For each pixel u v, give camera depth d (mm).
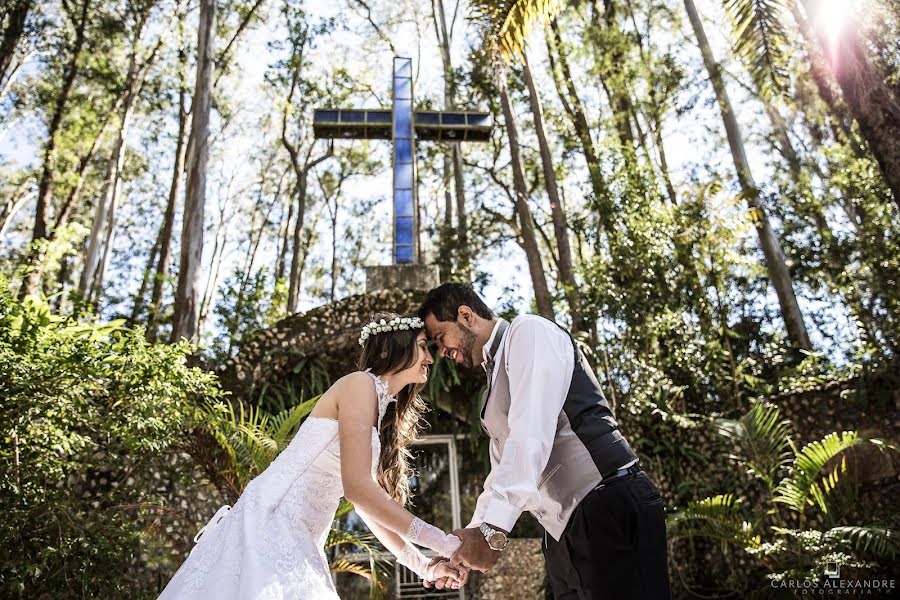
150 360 5273
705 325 9961
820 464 6203
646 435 8484
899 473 6918
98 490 6211
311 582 2150
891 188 6969
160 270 16094
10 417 4555
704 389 10000
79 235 10805
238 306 13125
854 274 10672
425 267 9625
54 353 4746
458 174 18844
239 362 8141
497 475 2305
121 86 17625
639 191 10344
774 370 11281
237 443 5875
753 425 7246
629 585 2248
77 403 4898
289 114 20469
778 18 8711
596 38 14469
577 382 2455
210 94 11703
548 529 2449
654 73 14602
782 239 13477
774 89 8781
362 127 11062
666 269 9852
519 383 2385
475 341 2656
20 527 4598
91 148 17656
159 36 18234
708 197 10320
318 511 2367
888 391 7203
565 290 10250
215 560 2145
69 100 17359
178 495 6672
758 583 7223
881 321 9367
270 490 2297
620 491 2281
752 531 6371
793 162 16359
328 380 8227
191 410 5773
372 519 2605
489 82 16375
